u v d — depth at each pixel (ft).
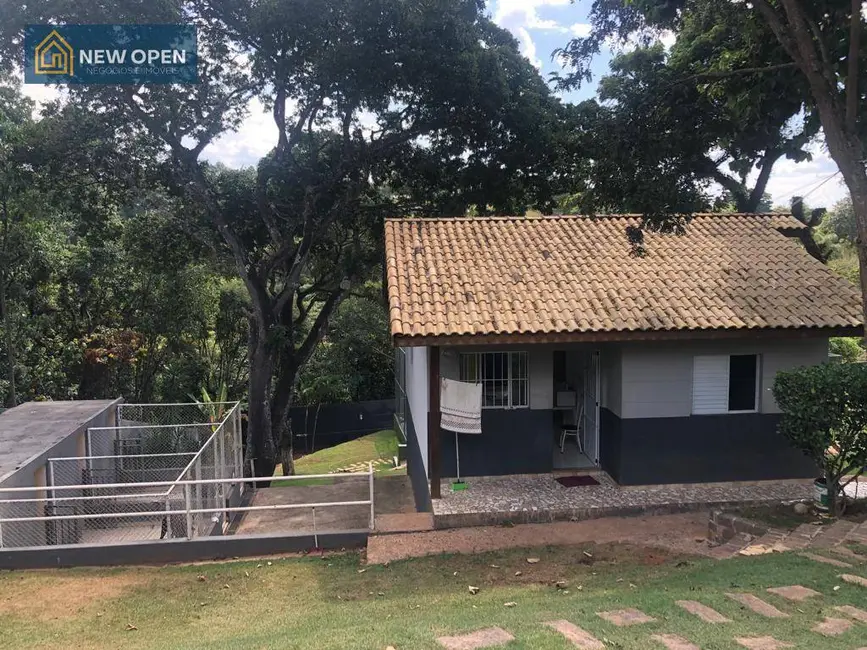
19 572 29.43
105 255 86.28
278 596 25.76
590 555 27.35
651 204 35.35
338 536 31.73
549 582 24.61
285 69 57.57
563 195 77.00
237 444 50.06
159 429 55.67
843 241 94.68
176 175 64.64
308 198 62.95
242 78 60.95
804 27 27.73
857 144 27.48
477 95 55.88
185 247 77.25
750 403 35.14
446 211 67.05
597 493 34.06
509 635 17.12
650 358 34.22
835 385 27.14
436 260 38.17
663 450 34.53
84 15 49.55
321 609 23.56
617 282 36.11
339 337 104.88
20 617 24.31
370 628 19.42
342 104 59.36
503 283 35.81
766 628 16.75
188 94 59.11
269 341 63.31
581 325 31.78
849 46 28.60
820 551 23.75
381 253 71.51
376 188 71.10
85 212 67.36
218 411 70.59
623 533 30.01
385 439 88.89
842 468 29.73
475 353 35.88
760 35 32.86
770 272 37.37
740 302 34.14
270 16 51.44
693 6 34.71
